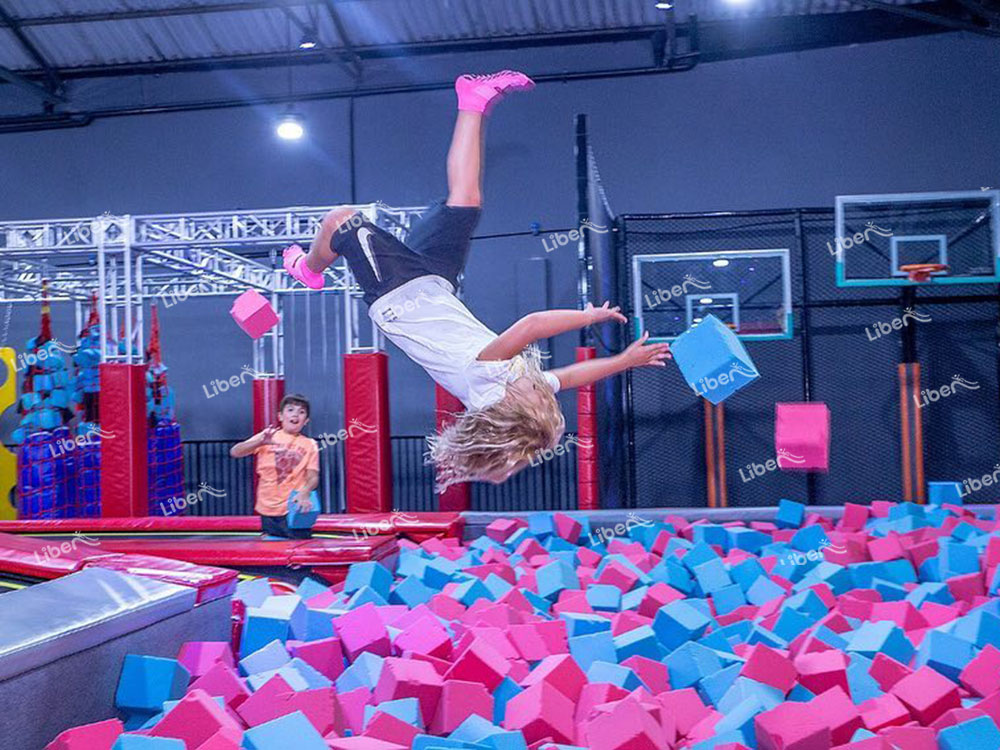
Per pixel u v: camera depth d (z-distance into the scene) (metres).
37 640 2.83
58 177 12.12
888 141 10.76
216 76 11.89
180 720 2.82
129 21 11.12
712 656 3.76
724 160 11.01
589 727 2.94
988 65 10.59
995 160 10.56
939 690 3.25
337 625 4.05
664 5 9.74
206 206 11.86
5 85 12.22
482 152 3.10
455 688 3.22
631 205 11.12
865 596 4.89
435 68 11.59
